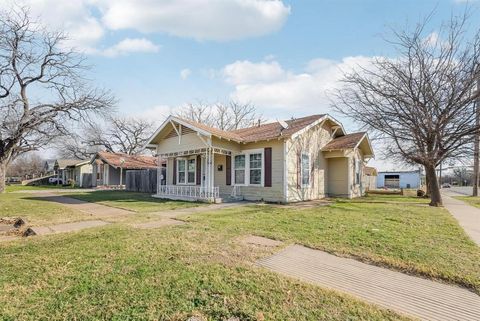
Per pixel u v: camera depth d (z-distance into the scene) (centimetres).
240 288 325
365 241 537
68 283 337
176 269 378
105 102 2198
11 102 1914
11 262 408
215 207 1086
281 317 267
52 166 5394
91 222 737
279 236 572
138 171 2322
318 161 1563
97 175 3275
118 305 287
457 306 303
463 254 459
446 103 1129
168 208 1052
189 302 293
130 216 840
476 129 1090
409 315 281
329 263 426
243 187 1398
